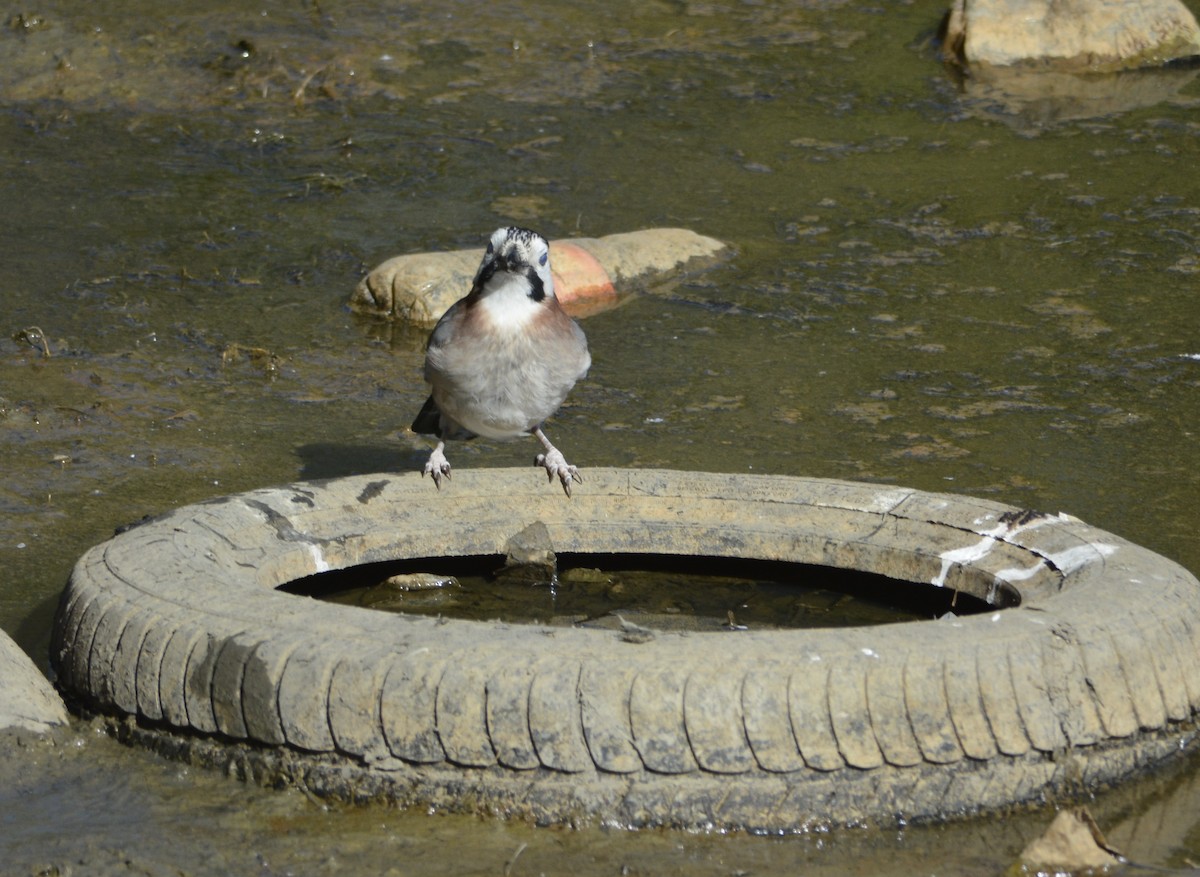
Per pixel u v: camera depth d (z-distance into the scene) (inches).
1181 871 251.6
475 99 879.7
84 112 842.8
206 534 340.5
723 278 634.8
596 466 452.1
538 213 708.0
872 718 264.1
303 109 856.9
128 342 550.9
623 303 608.4
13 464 440.8
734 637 275.7
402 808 265.1
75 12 946.7
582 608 374.9
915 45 994.1
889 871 250.4
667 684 261.7
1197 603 306.8
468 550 379.6
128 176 751.1
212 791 272.8
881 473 446.9
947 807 266.1
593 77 924.0
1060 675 275.7
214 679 278.8
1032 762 270.8
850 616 370.6
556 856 251.6
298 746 270.1
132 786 274.7
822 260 656.4
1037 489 434.3
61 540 390.3
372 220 696.4
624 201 728.3
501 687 262.5
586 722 259.9
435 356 362.3
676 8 1056.8
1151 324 582.9
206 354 543.2
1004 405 504.1
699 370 536.7
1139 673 283.7
